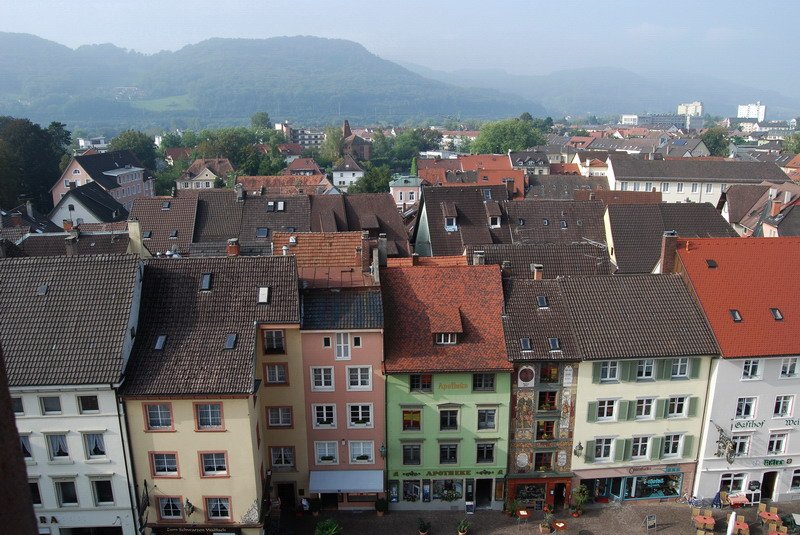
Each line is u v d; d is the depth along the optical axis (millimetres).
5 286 42906
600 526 46875
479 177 137625
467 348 46438
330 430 46781
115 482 41750
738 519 45562
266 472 46625
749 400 47750
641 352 45750
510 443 47719
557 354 45688
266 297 44344
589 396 46750
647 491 49781
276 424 46500
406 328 47125
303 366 45188
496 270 49688
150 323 43312
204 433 41094
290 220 82562
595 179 141500
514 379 46312
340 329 44406
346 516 47812
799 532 46469
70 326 41219
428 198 81875
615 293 48906
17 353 40281
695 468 49156
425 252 83500
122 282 42906
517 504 48000
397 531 46156
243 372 40625
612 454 48281
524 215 81062
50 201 152625
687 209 76062
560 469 48438
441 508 48781
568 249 59438
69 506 42219
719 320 47531
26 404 40062
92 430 40656
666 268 51750
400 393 46156
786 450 49062
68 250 62875
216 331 42875
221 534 42750
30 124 152875
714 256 50625
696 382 47188
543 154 199000
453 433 47312
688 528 46781
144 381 40312
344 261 56031
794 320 47844
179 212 84188
